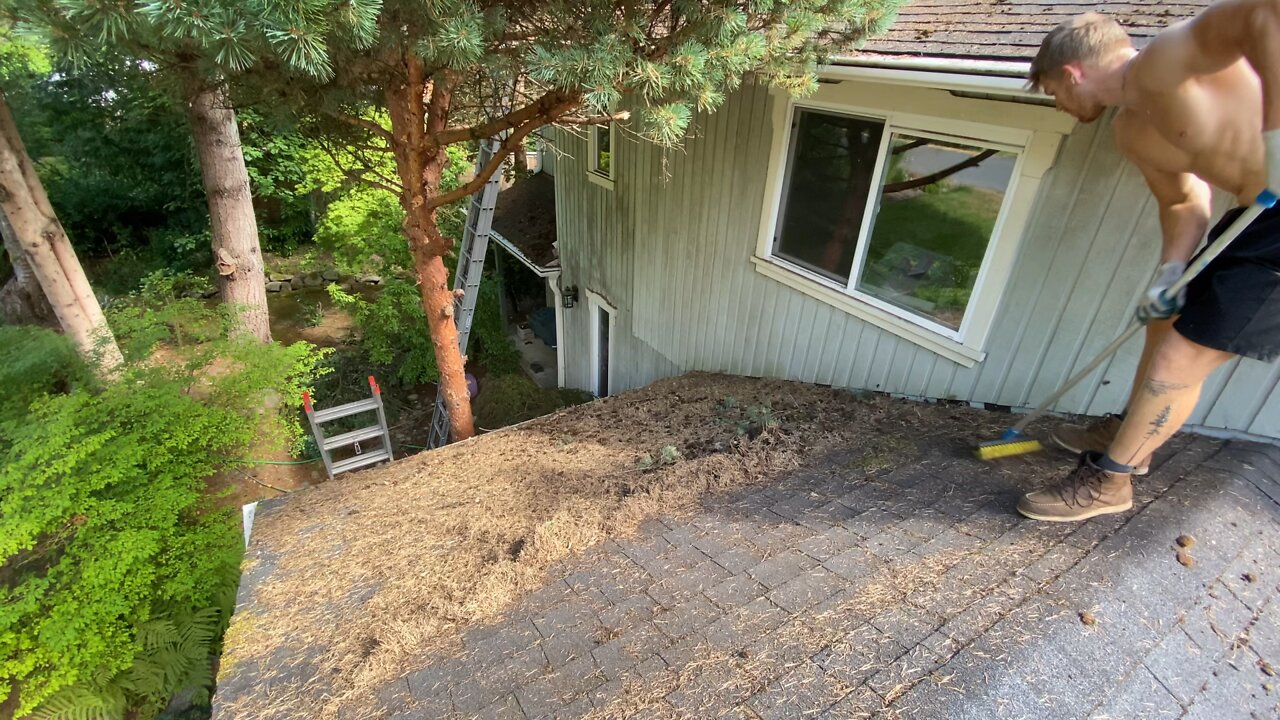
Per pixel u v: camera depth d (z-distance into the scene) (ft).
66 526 13.24
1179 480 9.09
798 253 17.30
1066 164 10.83
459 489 13.03
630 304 27.84
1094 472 8.29
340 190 33.17
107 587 12.28
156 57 10.46
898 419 13.35
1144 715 5.92
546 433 16.30
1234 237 6.35
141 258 41.63
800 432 13.30
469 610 8.81
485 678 7.51
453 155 35.76
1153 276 10.27
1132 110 6.91
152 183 41.52
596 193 28.71
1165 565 7.59
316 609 9.34
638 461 13.25
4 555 11.59
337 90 12.16
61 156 39.45
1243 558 7.77
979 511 9.22
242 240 24.35
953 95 12.01
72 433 13.51
